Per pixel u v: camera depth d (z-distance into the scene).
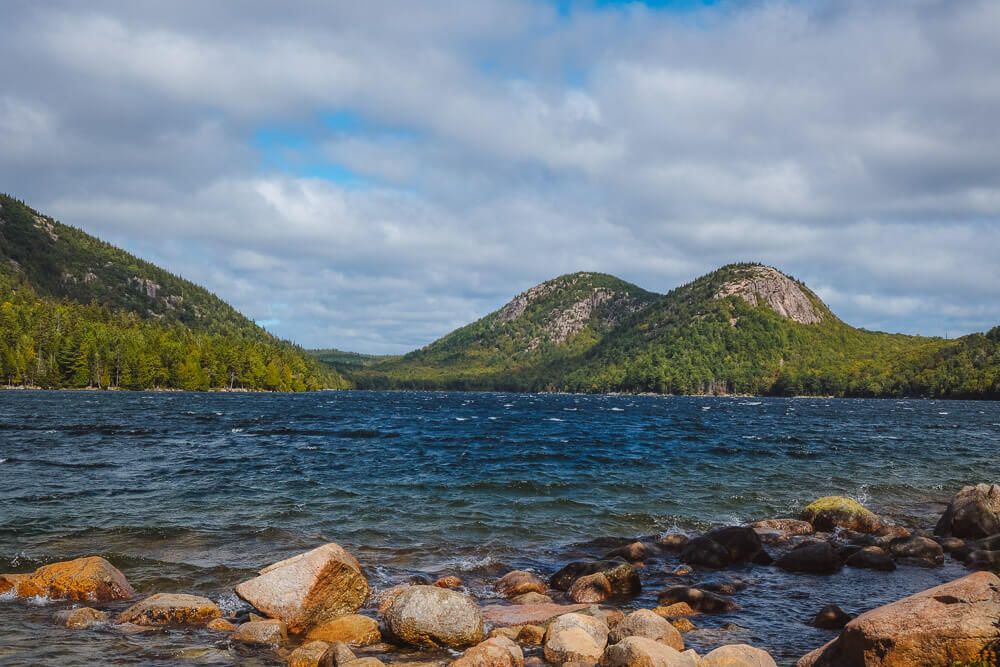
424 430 58.12
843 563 17.44
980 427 73.81
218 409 86.88
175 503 22.62
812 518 22.12
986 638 8.66
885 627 9.16
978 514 20.48
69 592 13.13
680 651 9.89
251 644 11.05
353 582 12.88
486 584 15.16
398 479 28.69
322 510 22.12
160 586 14.27
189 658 10.41
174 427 54.94
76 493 23.88
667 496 26.19
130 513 20.88
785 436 55.12
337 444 43.81
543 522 21.45
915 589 15.20
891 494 28.06
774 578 16.12
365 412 92.00
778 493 27.34
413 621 11.34
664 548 18.62
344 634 11.59
